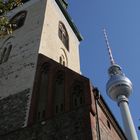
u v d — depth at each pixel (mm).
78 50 37594
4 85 23047
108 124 18812
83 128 14828
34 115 18047
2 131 18594
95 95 17547
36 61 23250
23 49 26047
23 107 19359
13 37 28750
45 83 20203
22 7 33031
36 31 27453
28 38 27094
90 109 15609
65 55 31375
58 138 15164
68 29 36500
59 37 31672
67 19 37094
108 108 19219
